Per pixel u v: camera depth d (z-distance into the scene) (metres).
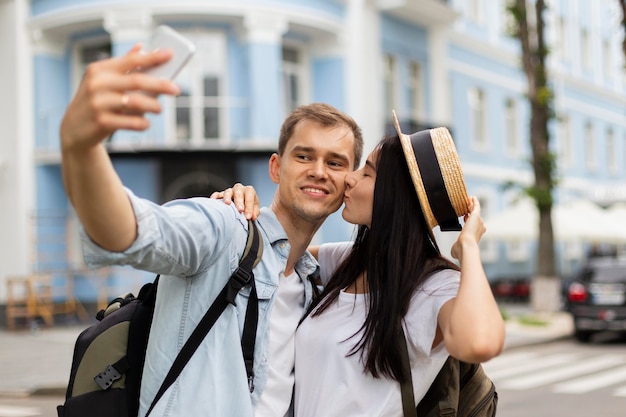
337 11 18.02
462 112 23.67
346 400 2.40
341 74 18.08
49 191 17.27
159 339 2.14
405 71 20.34
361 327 2.43
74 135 1.54
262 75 16.58
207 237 2.05
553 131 29.72
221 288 2.17
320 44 18.25
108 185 1.67
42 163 17.20
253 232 2.29
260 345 2.26
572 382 10.56
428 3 19.73
